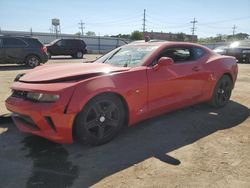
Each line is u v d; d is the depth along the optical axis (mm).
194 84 4680
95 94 3367
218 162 3168
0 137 3926
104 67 3951
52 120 3242
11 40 12992
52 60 19531
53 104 3213
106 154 3400
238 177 2850
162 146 3635
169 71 4234
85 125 3402
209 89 5027
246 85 8062
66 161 3229
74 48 22688
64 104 3205
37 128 3480
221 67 5188
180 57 4637
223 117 4844
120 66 4168
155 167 3070
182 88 4473
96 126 3541
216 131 4160
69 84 3326
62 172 2982
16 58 13109
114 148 3572
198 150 3498
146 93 3922
